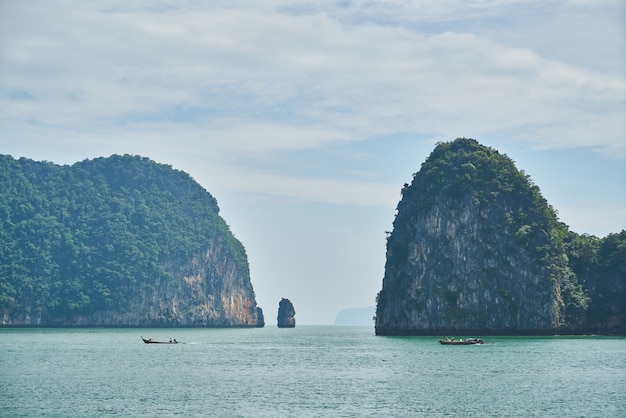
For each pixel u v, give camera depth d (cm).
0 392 10250
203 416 8644
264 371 13088
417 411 8900
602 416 8581
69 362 14675
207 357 16400
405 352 16938
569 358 14812
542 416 8581
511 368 12950
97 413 8788
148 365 14188
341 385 11025
